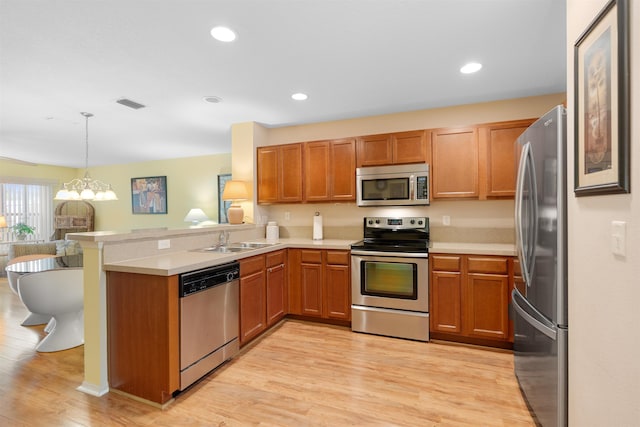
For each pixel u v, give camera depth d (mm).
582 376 1284
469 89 2818
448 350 2641
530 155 1817
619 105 972
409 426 1698
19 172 6215
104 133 4184
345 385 2105
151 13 1702
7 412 1822
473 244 3045
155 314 1905
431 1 1629
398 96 2973
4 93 2799
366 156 3309
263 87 2730
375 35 1944
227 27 1846
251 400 1941
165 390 1874
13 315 3527
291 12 1710
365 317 3010
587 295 1245
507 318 2566
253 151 3730
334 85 2699
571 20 1398
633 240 939
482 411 1824
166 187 6156
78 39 1951
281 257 3248
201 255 2451
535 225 1738
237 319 2525
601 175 1095
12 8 1633
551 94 2943
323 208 3836
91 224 6840
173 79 2547
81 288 2697
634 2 919
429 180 3068
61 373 2256
